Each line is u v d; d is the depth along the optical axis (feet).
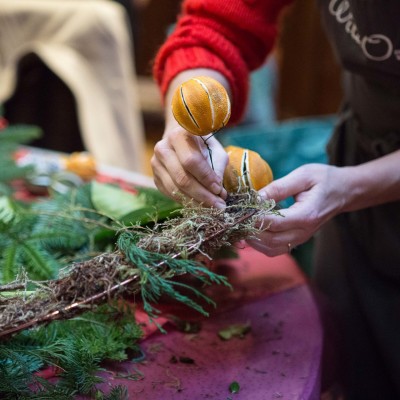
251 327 2.43
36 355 1.95
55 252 2.64
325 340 2.53
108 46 5.57
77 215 2.76
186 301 1.81
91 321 2.11
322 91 9.15
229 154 2.21
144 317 2.42
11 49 5.51
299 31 8.99
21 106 5.78
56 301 1.81
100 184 2.88
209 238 1.89
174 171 2.05
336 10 2.64
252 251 3.00
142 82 10.88
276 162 4.73
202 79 1.94
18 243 2.53
